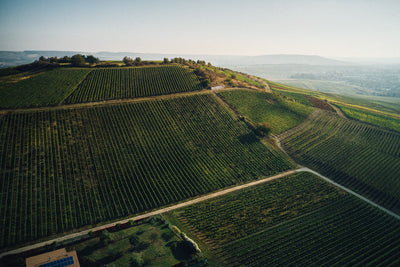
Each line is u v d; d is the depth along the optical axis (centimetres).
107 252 4759
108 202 6244
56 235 5209
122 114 9488
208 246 5222
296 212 6494
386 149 9706
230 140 9362
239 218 6131
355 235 5850
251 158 8669
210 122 10062
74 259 4469
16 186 6225
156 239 5188
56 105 9331
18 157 7012
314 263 5006
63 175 6769
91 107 9500
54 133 8062
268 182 7656
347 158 9088
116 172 7212
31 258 4456
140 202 6362
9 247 4841
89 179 6825
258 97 12681
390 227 6212
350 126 11319
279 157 8906
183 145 8706
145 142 8500
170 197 6656
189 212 6194
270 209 6538
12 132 7756
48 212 5734
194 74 13588
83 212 5875
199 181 7362
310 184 7656
